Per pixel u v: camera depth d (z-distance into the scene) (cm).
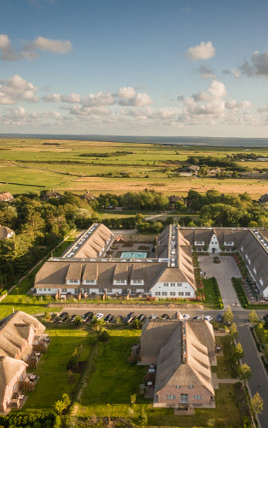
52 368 6612
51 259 10019
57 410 5328
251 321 7519
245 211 15312
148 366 6600
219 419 5325
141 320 8044
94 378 6294
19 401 5762
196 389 5581
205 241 12300
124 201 19075
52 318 8281
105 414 5462
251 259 10369
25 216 14700
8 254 10369
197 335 6638
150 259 9931
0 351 6259
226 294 9212
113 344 7275
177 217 17038
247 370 5809
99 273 9450
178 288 9012
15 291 9606
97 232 12525
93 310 8656
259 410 5384
